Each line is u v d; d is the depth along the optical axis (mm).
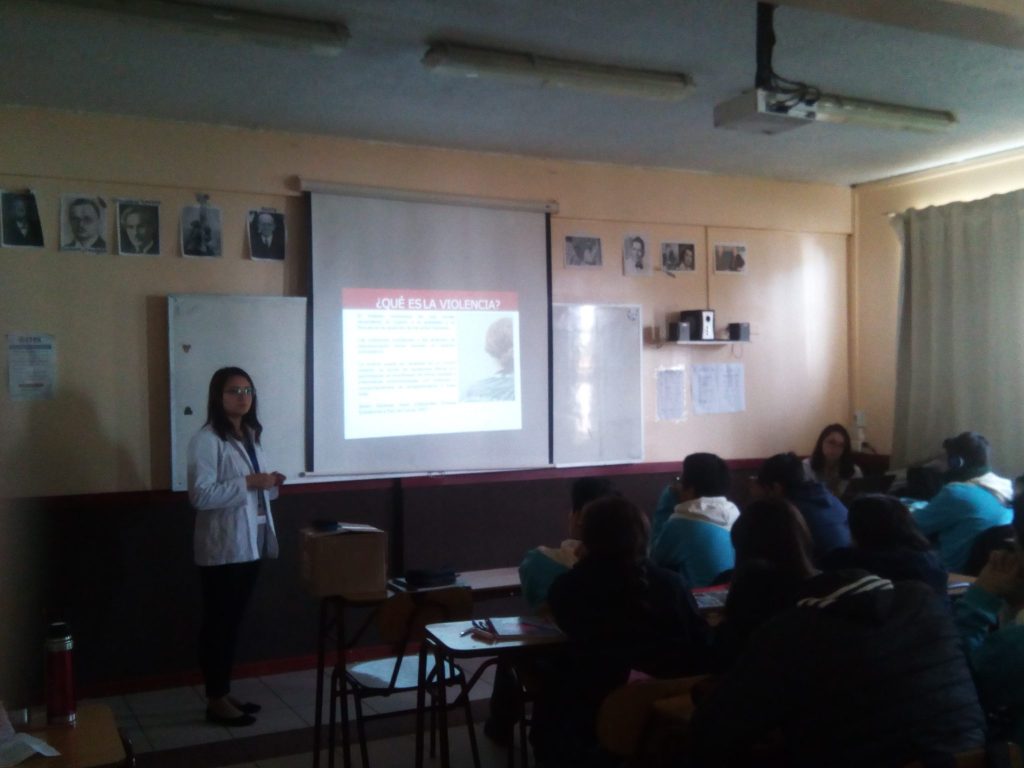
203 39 3383
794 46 3635
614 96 4164
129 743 1868
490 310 5141
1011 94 4273
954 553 4117
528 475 5254
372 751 3592
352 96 4121
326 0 3115
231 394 3986
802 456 6207
